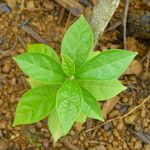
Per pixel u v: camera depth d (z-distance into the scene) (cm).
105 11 59
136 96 77
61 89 48
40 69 50
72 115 48
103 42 79
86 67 50
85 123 74
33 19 79
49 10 79
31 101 54
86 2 80
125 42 77
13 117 73
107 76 49
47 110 54
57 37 77
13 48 76
